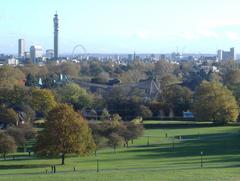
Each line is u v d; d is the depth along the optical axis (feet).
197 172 485.56
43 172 516.32
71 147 618.85
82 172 505.66
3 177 469.16
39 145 625.41
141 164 569.23
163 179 442.09
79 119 637.30
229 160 602.03
